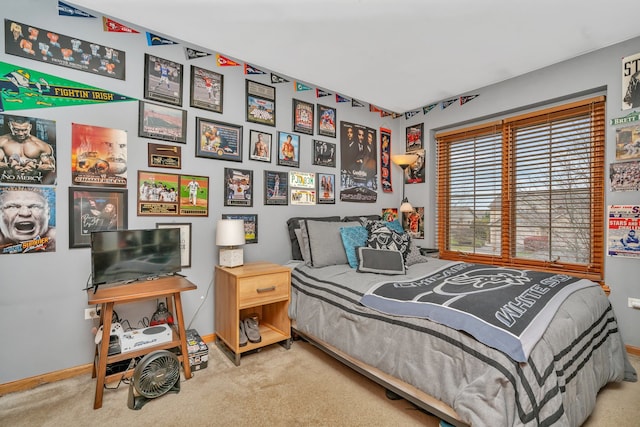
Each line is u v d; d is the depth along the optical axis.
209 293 2.51
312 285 2.26
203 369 2.08
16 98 1.81
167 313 2.24
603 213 2.47
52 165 1.91
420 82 3.03
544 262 2.80
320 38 2.29
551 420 1.15
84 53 2.00
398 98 3.45
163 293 1.79
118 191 2.11
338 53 2.50
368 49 2.42
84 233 2.00
